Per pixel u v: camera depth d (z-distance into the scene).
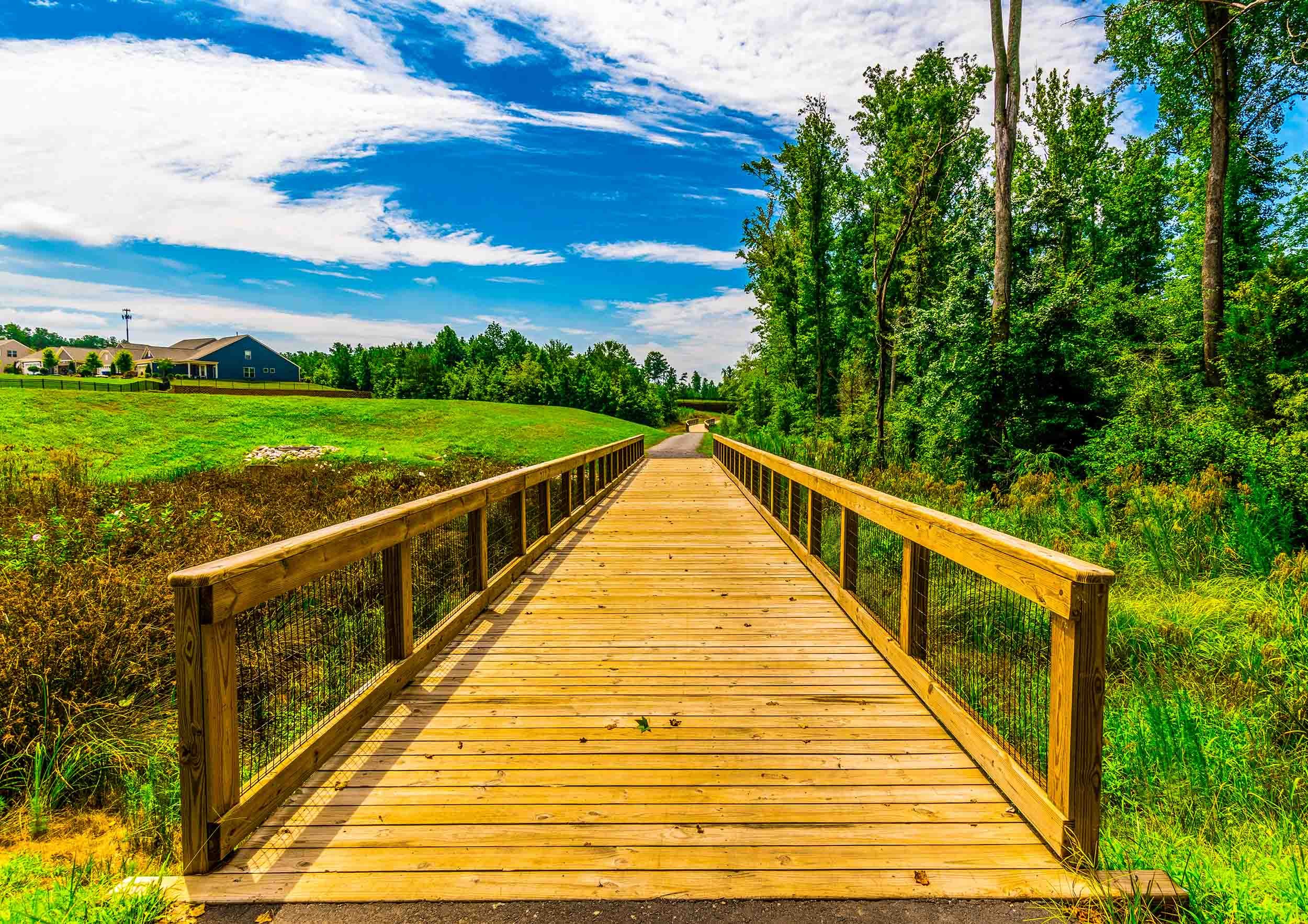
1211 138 15.55
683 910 1.93
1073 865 2.09
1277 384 10.32
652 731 3.09
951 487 10.16
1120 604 5.07
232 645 2.20
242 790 2.27
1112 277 25.88
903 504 3.76
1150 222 25.59
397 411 37.56
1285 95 18.03
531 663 3.95
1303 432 8.74
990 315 13.95
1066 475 11.20
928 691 3.32
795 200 30.58
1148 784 2.93
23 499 9.94
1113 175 26.44
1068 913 1.93
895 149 24.17
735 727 3.13
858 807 2.46
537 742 2.97
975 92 24.91
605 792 2.55
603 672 3.82
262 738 2.86
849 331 31.72
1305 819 2.75
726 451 19.45
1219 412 11.23
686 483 15.56
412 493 10.93
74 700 3.17
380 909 1.93
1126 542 6.92
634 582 5.88
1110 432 11.81
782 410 34.81
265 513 8.73
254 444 27.81
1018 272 15.91
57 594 3.89
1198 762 2.98
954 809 2.45
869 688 3.60
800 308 31.98
